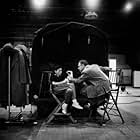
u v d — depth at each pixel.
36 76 4.90
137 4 7.75
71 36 5.10
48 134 3.36
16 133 3.40
